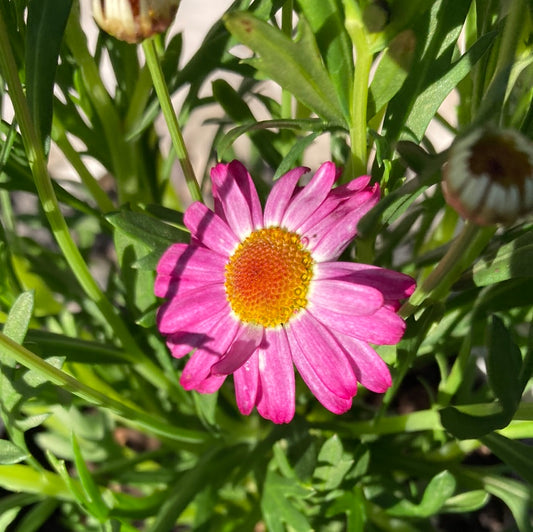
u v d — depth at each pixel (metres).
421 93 0.10
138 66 0.13
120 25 0.09
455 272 0.10
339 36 0.09
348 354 0.10
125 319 0.14
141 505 0.12
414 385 0.19
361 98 0.09
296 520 0.12
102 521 0.11
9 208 0.15
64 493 0.13
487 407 0.11
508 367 0.10
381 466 0.14
